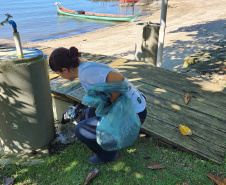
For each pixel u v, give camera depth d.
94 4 52.41
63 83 3.91
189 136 2.76
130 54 11.13
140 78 4.18
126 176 2.40
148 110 3.23
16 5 55.62
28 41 19.38
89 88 1.97
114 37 16.72
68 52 2.00
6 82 2.45
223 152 2.55
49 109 2.91
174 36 13.89
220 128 2.90
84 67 1.99
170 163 2.55
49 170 2.54
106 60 5.10
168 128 2.89
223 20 19.05
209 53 7.14
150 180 2.34
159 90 3.76
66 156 2.74
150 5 41.38
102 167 2.54
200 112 3.21
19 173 2.52
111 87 1.93
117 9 40.66
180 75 4.34
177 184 2.26
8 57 2.43
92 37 17.52
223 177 2.32
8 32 24.88
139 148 2.80
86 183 2.30
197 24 18.12
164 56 9.34
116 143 2.15
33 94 2.60
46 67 2.71
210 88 3.86
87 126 2.29
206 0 41.59
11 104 2.57
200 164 2.50
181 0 42.72
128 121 2.10
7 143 2.88
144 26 5.59
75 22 29.03
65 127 3.50
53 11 42.47
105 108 2.08
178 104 3.38
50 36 21.72
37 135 2.87
